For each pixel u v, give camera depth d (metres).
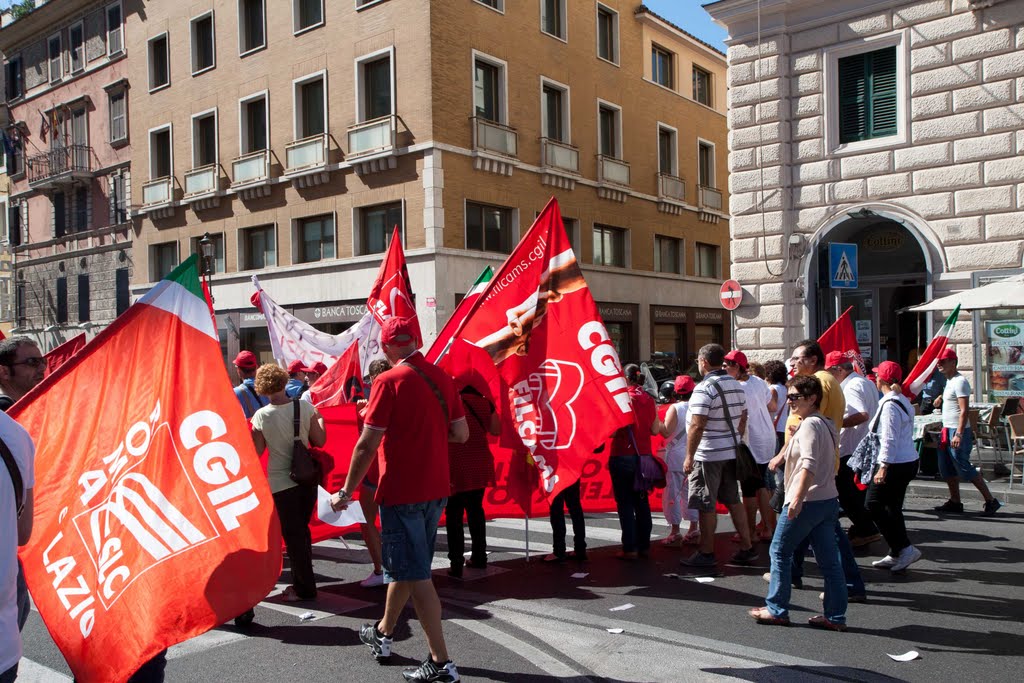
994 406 11.84
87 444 4.34
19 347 4.20
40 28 34.75
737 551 7.38
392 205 22.50
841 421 6.64
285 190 24.89
